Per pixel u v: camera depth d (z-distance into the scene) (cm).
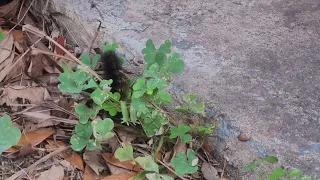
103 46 85
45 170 72
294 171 69
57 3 89
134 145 75
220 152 76
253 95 78
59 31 90
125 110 72
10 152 73
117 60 79
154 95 73
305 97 79
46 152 74
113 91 77
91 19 87
